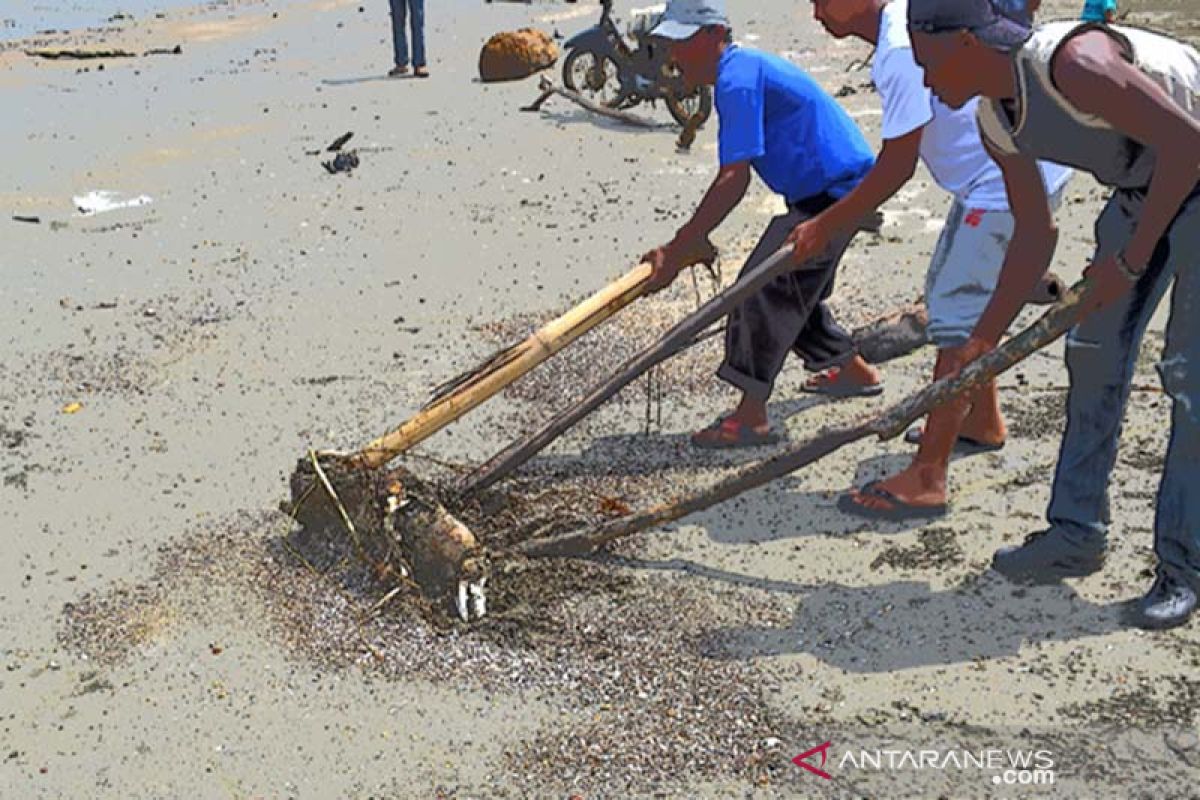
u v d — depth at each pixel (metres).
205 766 3.45
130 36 16.98
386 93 12.58
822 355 5.41
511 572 4.21
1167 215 3.33
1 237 8.24
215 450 5.28
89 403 5.77
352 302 6.91
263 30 17.16
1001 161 3.93
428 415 4.36
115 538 4.61
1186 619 3.86
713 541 4.45
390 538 4.11
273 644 3.94
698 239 4.68
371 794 3.32
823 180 4.83
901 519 4.53
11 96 13.05
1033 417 5.26
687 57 4.77
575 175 9.38
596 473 4.96
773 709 3.58
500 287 7.07
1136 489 4.65
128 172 9.80
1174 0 14.78
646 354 4.49
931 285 4.63
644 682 3.71
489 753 3.45
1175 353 3.69
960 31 3.45
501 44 12.91
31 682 3.82
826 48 13.73
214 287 7.21
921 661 3.76
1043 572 4.12
